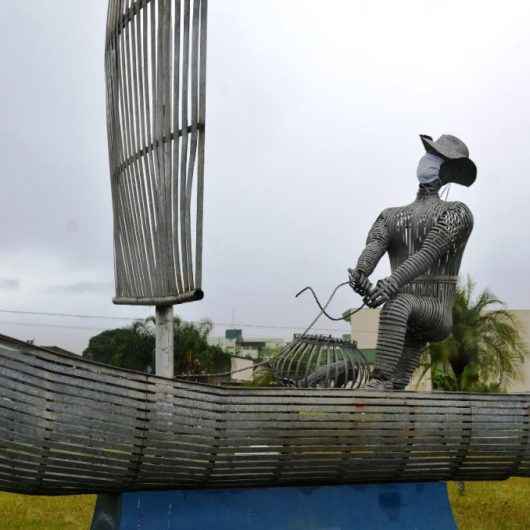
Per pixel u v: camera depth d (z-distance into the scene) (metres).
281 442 6.72
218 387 6.58
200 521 6.79
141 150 8.28
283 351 7.83
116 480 6.34
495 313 19.91
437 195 8.52
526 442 7.58
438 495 7.59
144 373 6.28
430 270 8.10
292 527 7.05
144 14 8.12
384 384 7.77
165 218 7.70
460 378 18.92
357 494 7.34
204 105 7.10
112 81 9.18
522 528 11.32
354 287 8.08
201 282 7.03
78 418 5.96
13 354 5.76
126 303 8.74
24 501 12.63
